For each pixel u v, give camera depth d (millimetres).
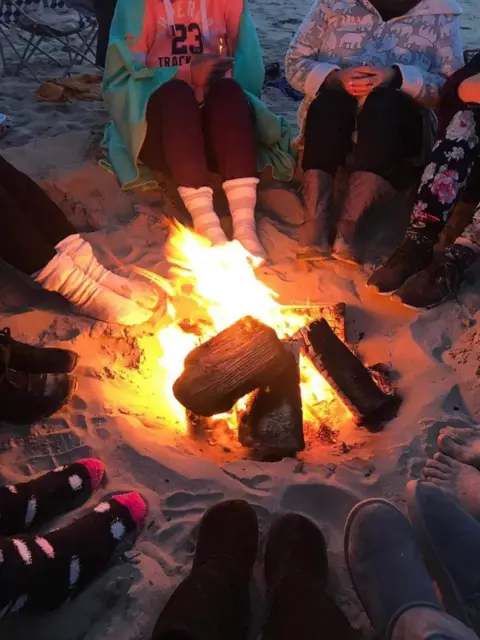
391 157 2947
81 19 4789
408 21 3055
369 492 2082
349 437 2287
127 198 3258
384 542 1820
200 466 2139
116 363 2512
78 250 2639
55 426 2244
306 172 3055
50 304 2740
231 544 1870
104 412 2285
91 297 2607
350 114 3061
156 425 2297
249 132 3055
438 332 2619
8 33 5176
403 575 1750
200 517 2012
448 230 3121
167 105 3021
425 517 1846
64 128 3754
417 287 2691
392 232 3150
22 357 2326
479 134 2781
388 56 3102
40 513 1964
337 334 2615
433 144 3127
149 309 2684
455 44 3064
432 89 2961
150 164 3225
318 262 2980
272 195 3316
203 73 3145
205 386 2180
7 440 2201
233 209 3051
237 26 3311
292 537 1882
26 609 1737
